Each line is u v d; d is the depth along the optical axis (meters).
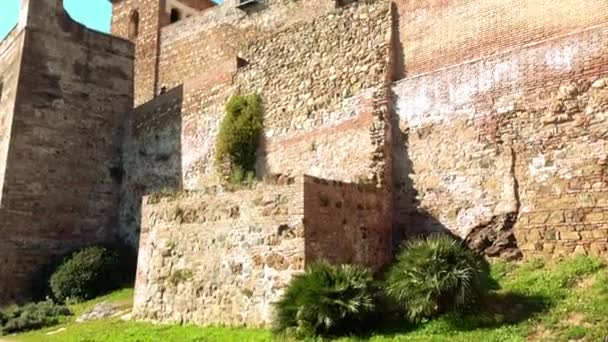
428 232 15.20
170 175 24.83
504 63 14.52
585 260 12.39
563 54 13.59
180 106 24.98
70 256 23.17
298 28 19.84
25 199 24.56
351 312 11.24
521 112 14.07
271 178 13.79
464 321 10.89
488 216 14.24
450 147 15.20
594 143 12.89
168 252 15.66
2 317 18.14
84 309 19.48
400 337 10.74
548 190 13.41
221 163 21.45
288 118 19.50
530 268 13.11
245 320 13.55
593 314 10.38
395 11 17.23
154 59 34.75
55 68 26.39
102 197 26.73
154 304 15.72
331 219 13.74
